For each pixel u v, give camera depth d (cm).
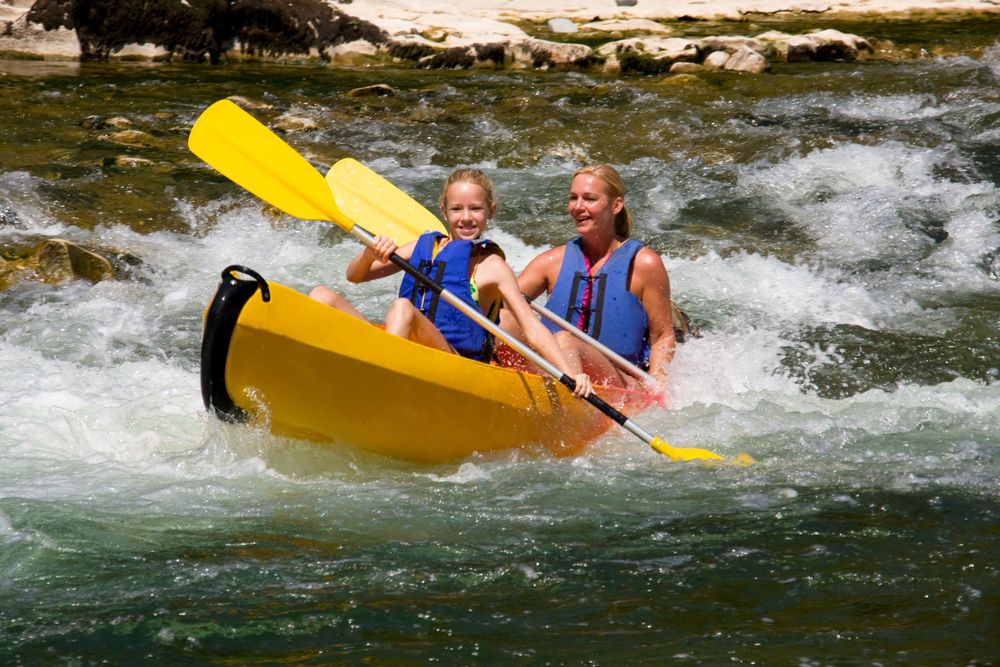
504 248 2528
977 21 5475
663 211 2780
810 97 3750
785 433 1639
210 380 1370
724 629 1025
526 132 3366
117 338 1989
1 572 1143
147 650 988
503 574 1148
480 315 1521
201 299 2214
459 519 1306
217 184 2806
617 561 1180
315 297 1472
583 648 988
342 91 3912
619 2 5809
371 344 1395
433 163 3136
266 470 1448
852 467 1487
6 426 1573
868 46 4584
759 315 2195
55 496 1348
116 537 1237
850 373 1912
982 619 1040
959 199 2812
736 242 2573
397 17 4941
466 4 5647
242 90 3862
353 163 1866
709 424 1669
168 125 3350
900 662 960
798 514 1312
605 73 4331
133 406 1669
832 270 2433
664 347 1764
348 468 1481
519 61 4491
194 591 1105
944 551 1195
